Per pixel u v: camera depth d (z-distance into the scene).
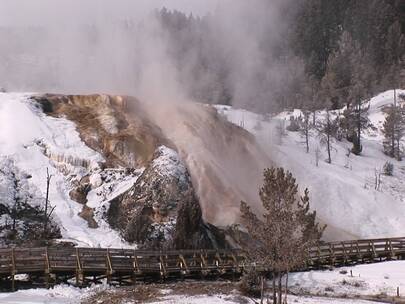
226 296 29.09
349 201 66.81
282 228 24.28
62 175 49.00
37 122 55.28
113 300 27.05
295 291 33.28
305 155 80.75
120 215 43.22
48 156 51.00
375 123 111.94
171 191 42.41
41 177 47.38
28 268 29.42
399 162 90.88
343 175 75.25
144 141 54.69
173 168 43.84
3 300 25.88
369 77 138.12
